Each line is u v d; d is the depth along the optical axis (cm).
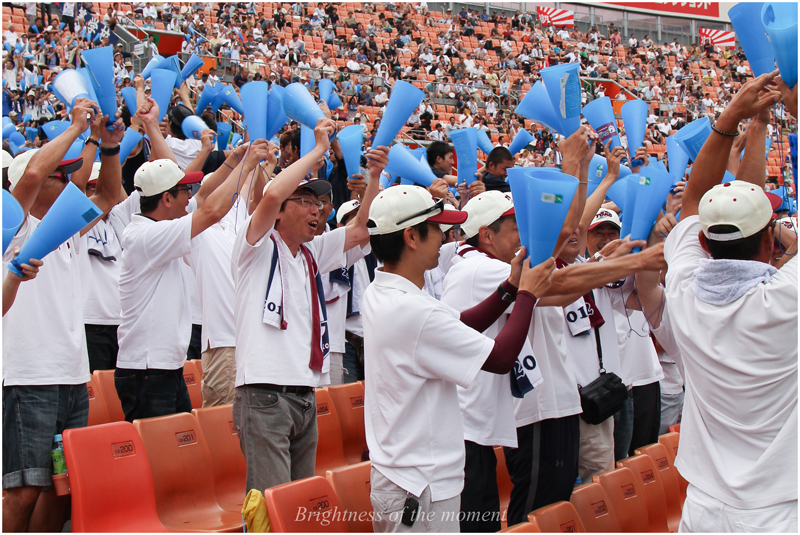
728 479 192
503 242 263
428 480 191
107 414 367
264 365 248
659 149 1608
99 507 244
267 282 254
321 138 262
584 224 296
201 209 305
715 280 193
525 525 209
